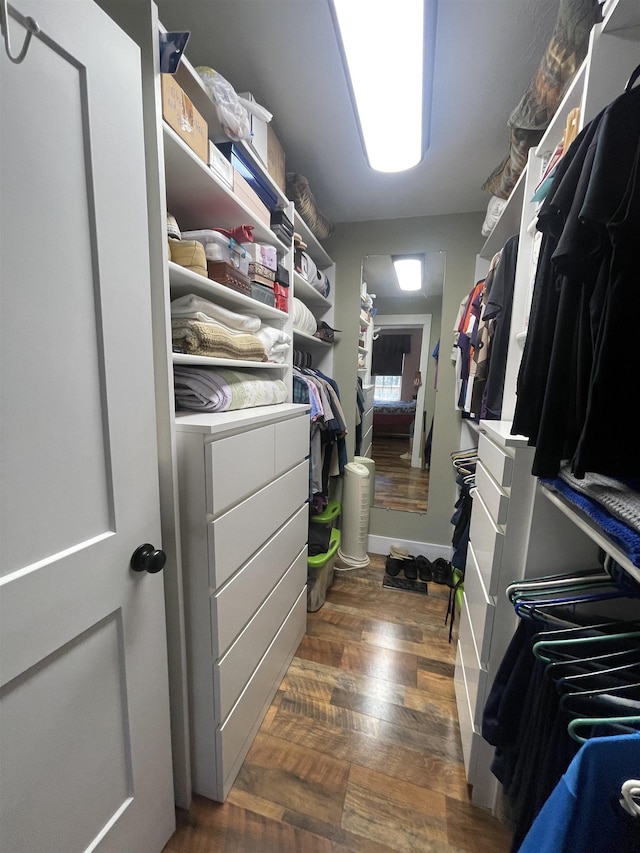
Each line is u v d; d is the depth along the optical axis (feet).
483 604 3.43
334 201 6.88
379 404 8.50
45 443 1.84
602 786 1.18
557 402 2.06
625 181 1.59
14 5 1.56
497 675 2.98
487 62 3.76
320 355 8.47
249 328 4.34
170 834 3.10
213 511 2.93
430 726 4.21
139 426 2.49
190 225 4.27
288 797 3.45
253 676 3.89
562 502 2.48
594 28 2.28
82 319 2.02
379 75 3.28
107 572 2.27
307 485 5.37
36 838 1.91
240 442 3.30
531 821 2.35
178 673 3.15
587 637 2.37
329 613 6.34
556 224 2.10
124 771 2.54
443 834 3.18
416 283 7.91
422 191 6.47
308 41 3.60
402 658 5.27
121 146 2.20
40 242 1.76
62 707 2.02
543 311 2.29
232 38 3.59
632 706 1.92
